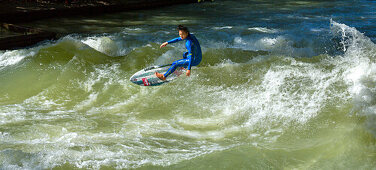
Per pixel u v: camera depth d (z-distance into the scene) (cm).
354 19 1911
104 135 669
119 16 2172
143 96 873
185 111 790
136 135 673
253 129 680
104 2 2473
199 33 1548
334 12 2191
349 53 859
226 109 775
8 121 732
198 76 917
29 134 666
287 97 757
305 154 560
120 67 1024
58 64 1033
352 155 538
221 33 1529
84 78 963
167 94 866
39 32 1548
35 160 555
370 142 558
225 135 667
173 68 749
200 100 827
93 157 573
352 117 638
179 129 706
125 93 891
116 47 1190
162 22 1948
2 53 1127
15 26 1617
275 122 690
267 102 758
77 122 738
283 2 2784
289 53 1107
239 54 1061
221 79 895
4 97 883
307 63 880
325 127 637
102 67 1027
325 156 547
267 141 622
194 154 585
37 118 757
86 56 1072
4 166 534
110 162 558
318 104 709
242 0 2955
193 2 2848
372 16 2000
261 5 2625
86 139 646
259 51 1102
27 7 2162
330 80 779
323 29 1633
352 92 713
